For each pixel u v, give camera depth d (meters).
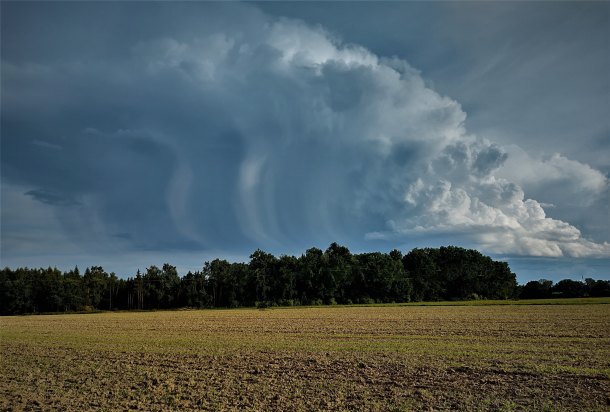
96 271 156.38
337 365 22.98
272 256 142.62
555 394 16.42
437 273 145.50
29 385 20.42
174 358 26.94
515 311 62.22
